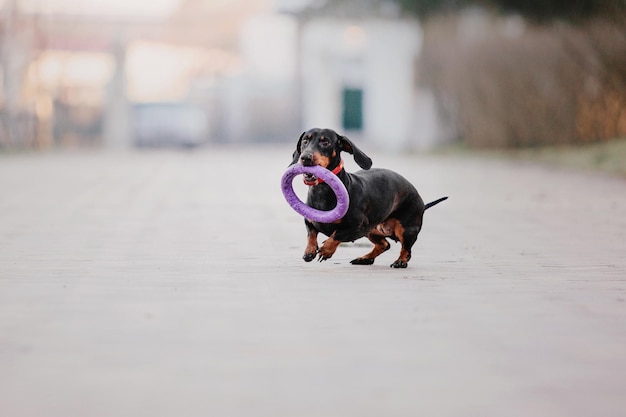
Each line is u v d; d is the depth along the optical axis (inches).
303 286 260.8
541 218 456.1
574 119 954.1
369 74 1473.9
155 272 284.8
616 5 851.4
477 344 195.8
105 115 1590.8
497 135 1050.7
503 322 216.7
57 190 622.8
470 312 227.1
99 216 456.4
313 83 1588.3
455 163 939.3
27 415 149.9
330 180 270.8
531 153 984.9
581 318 221.9
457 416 150.8
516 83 1006.4
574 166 836.0
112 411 151.7
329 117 1592.0
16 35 1299.2
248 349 189.9
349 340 197.8
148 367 177.0
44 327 209.0
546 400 159.3
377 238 304.2
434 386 166.2
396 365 179.2
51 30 1475.1
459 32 1135.0
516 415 151.7
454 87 1111.0
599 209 498.0
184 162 1027.3
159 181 713.0
